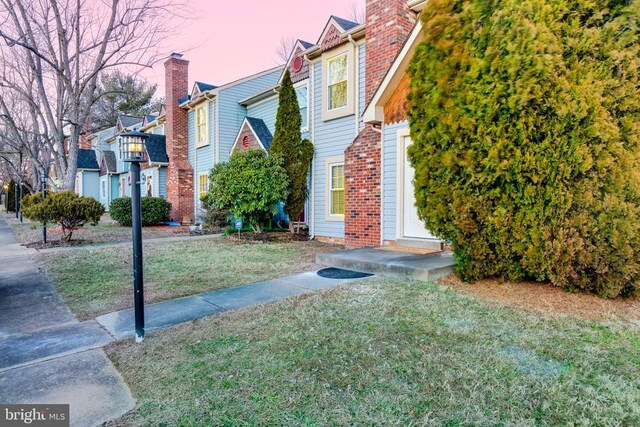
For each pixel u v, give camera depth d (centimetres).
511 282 488
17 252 917
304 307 419
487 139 432
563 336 323
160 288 544
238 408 234
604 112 377
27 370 296
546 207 413
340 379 262
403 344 314
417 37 661
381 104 773
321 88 1112
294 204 1120
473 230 469
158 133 2202
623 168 381
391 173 782
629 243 383
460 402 231
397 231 768
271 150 1131
